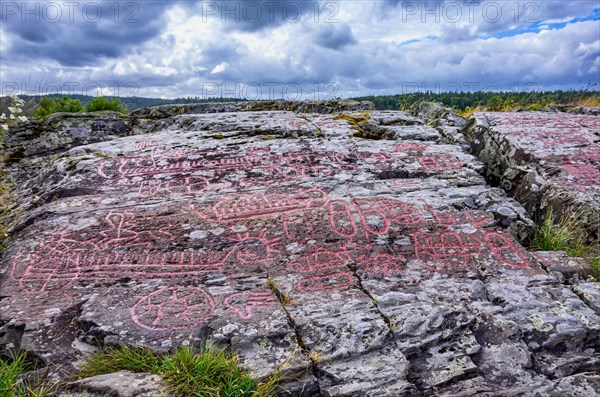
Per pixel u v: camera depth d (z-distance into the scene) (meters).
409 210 3.99
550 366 2.47
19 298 2.92
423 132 6.09
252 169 4.82
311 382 2.32
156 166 4.87
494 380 2.40
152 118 8.53
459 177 4.79
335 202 4.13
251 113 7.35
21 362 2.47
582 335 2.63
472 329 2.70
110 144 5.63
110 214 3.89
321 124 6.30
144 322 2.67
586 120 6.22
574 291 3.07
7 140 6.72
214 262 3.32
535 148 5.25
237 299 2.89
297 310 2.77
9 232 3.94
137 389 2.10
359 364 2.41
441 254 3.46
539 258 3.51
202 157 5.07
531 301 2.91
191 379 2.17
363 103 9.24
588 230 4.10
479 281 3.15
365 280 3.15
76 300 2.90
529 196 4.76
